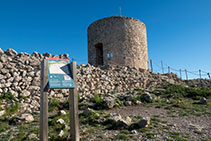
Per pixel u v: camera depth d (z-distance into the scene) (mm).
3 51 7070
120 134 4223
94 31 17859
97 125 4973
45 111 3271
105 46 16719
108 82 10836
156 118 5781
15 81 6535
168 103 8375
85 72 9633
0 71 6281
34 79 7145
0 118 4891
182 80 17062
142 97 8953
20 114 5594
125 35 16672
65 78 3600
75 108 3662
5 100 5762
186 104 8172
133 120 5449
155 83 13836
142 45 17797
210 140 3900
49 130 4430
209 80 16516
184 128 4770
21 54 7449
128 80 12367
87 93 9109
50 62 3598
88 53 18609
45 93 3340
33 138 3859
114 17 16922
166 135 4172
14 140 3721
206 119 5711
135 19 17750
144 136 4074
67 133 4172
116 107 7324
